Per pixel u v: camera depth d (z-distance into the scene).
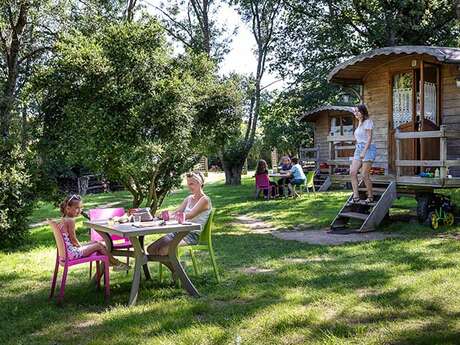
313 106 24.36
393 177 10.57
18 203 10.22
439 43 21.48
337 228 10.65
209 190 24.09
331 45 21.97
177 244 5.79
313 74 22.70
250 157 45.75
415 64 11.25
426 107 11.39
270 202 16.44
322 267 6.75
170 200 20.92
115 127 9.80
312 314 4.68
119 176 11.46
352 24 22.12
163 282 6.46
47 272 7.45
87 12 14.67
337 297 5.23
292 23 23.11
